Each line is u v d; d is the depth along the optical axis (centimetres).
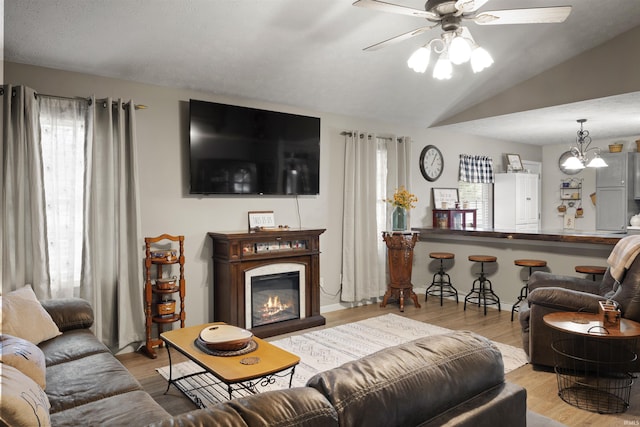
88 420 179
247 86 444
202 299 439
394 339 422
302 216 514
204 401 290
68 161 361
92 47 341
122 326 376
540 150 862
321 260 534
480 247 562
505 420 137
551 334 332
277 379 324
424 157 640
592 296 321
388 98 529
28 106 331
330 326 472
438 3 251
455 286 593
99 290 364
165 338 288
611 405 280
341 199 552
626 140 747
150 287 382
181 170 424
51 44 330
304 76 447
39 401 144
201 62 390
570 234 482
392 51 432
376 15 364
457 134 690
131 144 381
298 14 350
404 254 544
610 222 734
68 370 231
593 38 452
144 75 391
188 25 340
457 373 132
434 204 656
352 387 114
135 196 383
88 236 362
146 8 314
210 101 443
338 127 546
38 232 336
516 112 542
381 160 586
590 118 575
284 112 495
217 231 447
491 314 516
